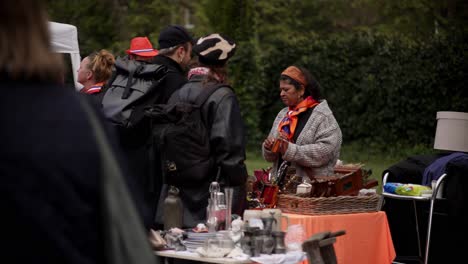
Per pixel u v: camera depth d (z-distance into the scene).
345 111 20.56
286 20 32.41
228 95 5.09
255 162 19.50
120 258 2.12
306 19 32.94
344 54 20.48
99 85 6.23
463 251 7.11
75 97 2.19
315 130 6.36
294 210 5.70
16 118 2.09
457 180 7.04
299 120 6.46
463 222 7.05
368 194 6.19
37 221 2.02
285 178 6.24
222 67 5.27
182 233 4.87
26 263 2.02
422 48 19.59
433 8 26.41
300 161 6.23
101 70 6.20
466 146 7.53
